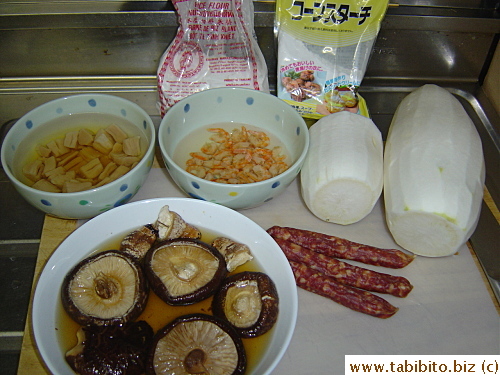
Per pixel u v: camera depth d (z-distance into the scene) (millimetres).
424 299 912
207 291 800
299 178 1105
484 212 1054
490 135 1248
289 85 1157
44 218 1009
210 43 1128
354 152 946
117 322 757
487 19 1165
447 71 1326
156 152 1137
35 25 1120
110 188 875
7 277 951
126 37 1188
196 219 941
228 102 1086
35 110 988
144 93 1271
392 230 960
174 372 710
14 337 879
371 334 858
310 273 890
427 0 1171
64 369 721
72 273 803
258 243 896
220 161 1037
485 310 899
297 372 808
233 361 723
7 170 869
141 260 864
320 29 1094
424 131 971
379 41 1229
